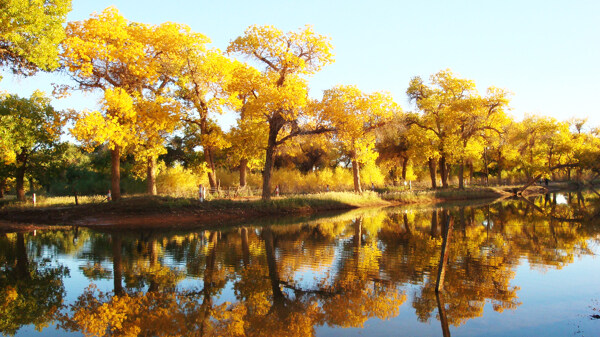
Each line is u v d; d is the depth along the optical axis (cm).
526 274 959
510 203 3039
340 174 4122
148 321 729
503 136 3972
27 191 3794
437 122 3956
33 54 1496
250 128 2916
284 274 1021
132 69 2148
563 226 1741
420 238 1493
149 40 2308
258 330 677
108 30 2089
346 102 2459
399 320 698
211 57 2445
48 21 1538
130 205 2158
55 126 2023
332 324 692
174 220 2106
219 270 1073
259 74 2533
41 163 2680
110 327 702
